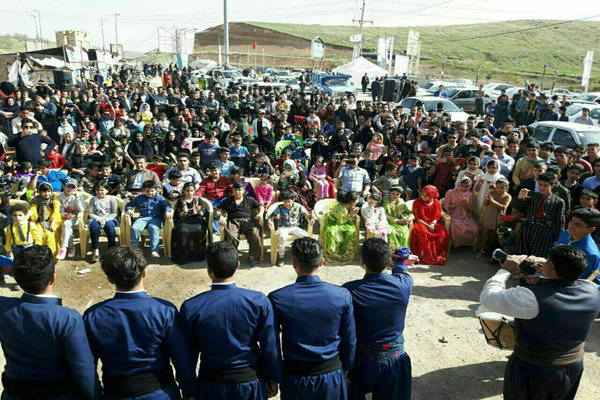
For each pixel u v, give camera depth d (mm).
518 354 2893
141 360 2422
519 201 6082
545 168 6191
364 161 9625
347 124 13734
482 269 6562
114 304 2434
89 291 5547
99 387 2465
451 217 7086
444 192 8242
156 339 2445
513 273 3057
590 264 3988
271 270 6344
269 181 7793
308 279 2783
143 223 6535
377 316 2893
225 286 2615
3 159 8883
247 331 2574
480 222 6996
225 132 11391
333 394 2738
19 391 2359
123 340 2387
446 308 5379
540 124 11391
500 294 2832
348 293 2797
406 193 8180
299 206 6797
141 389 2426
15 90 12820
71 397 2426
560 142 10633
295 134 10992
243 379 2580
